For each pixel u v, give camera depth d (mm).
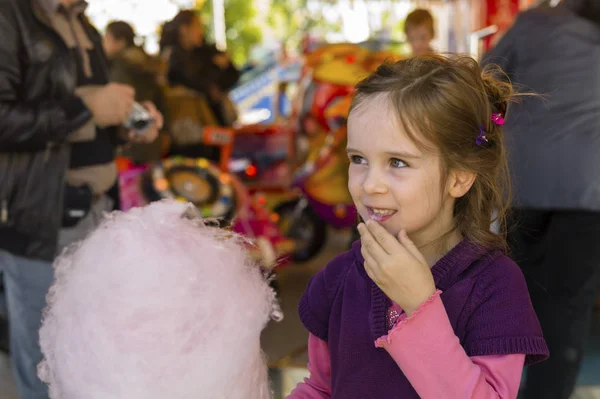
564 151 2330
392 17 11609
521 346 1017
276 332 3830
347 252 1262
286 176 5883
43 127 2219
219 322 786
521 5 5973
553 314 2361
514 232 2367
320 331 1226
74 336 782
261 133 5965
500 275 1075
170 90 4742
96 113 2379
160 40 5172
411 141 984
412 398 1056
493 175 1129
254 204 4445
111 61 4379
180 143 4609
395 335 959
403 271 953
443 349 948
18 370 2469
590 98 2312
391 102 996
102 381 755
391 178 1000
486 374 1006
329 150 5254
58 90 2287
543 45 2400
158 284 767
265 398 865
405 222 1010
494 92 1188
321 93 5426
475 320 1052
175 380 753
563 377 2336
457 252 1091
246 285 839
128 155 4266
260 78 8734
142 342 750
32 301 2398
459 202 1134
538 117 2393
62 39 2320
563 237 2365
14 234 2324
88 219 2434
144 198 3994
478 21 6570
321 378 1254
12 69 2213
